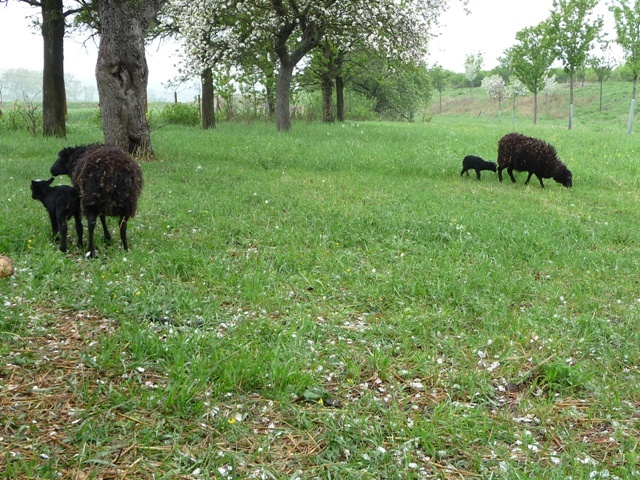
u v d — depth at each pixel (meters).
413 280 6.47
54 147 16.67
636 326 5.52
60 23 20.48
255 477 3.29
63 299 5.56
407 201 10.70
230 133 22.33
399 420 3.88
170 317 5.36
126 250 7.19
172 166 13.73
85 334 4.95
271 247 7.64
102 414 3.79
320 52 31.56
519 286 6.50
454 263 7.22
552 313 5.75
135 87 14.56
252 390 4.22
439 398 4.29
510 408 4.21
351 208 9.78
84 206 6.80
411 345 5.05
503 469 3.43
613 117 49.59
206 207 9.55
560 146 19.53
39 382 4.18
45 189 7.25
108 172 6.81
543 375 4.64
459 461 3.53
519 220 9.52
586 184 13.60
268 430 3.77
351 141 19.31
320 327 5.28
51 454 3.39
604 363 4.84
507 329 5.38
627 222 9.82
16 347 4.65
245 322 5.22
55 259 6.53
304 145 17.92
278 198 10.48
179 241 7.61
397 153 16.58
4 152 15.71
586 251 7.95
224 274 6.43
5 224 7.74
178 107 30.58
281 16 20.94
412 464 3.42
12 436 3.55
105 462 3.33
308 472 3.37
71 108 53.84
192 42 21.89
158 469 3.31
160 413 3.84
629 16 28.61
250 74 28.98
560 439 3.82
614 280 6.91
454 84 96.62
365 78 41.59
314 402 4.14
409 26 20.78
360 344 5.07
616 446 3.76
